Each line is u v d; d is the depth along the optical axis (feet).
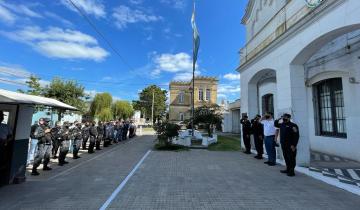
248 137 37.65
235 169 25.46
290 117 24.52
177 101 152.97
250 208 14.24
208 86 151.74
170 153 37.76
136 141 59.57
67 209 13.91
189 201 15.38
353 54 29.78
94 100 115.75
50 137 25.34
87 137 42.14
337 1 19.84
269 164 27.96
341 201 15.56
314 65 37.83
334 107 35.29
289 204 14.97
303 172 23.90
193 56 56.44
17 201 15.25
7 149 19.45
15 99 17.88
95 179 20.98
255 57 37.45
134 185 19.02
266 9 39.81
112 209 13.92
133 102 192.95
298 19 26.40
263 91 52.13
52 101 24.95
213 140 51.98
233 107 91.40
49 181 20.36
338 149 33.06
